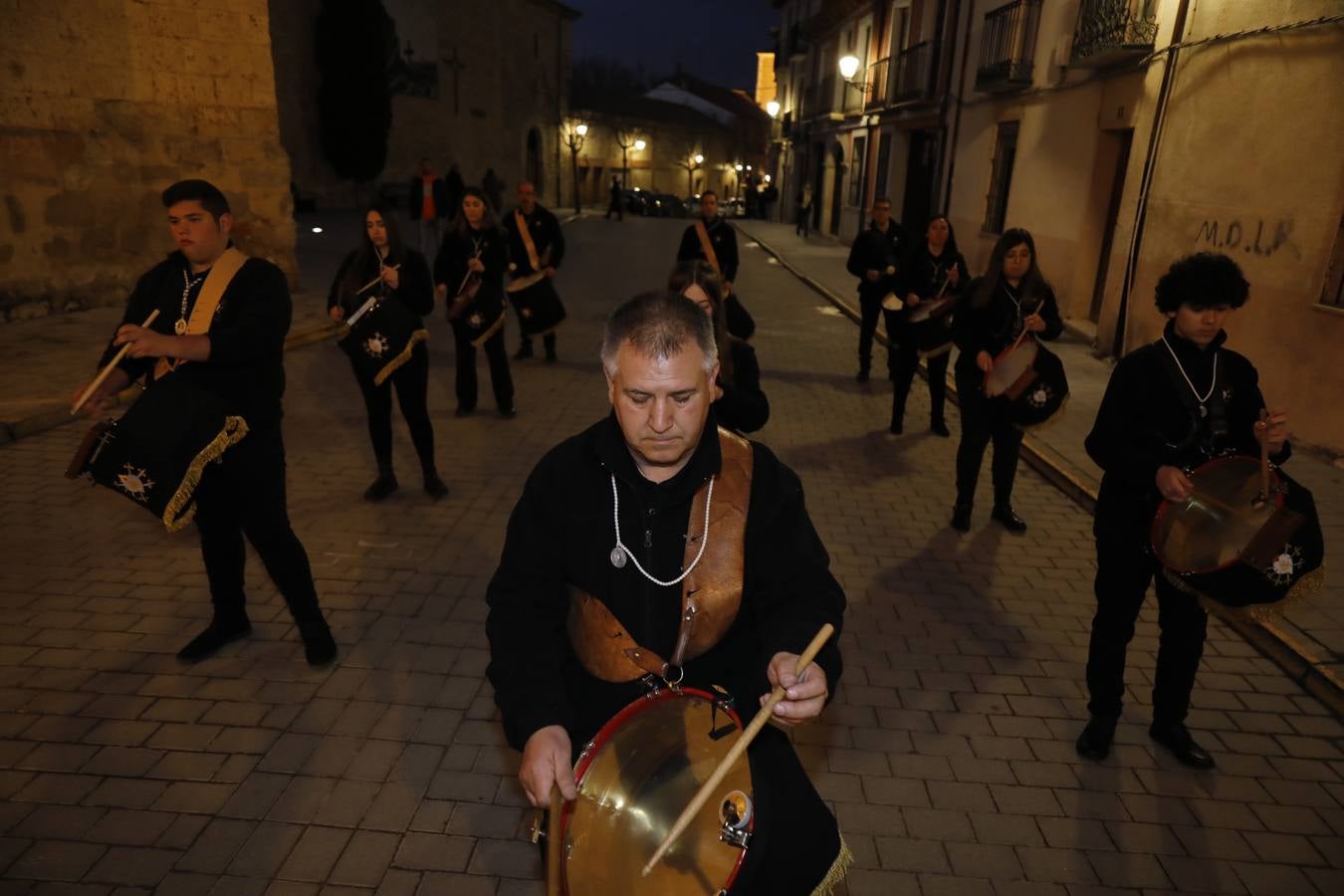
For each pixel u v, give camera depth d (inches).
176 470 123.6
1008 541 211.8
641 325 63.2
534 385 335.0
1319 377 264.8
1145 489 119.0
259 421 134.5
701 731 67.7
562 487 72.4
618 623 72.7
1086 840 116.1
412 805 117.0
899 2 820.0
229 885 103.3
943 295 275.9
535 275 356.8
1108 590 127.3
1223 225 308.5
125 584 172.1
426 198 610.9
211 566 145.8
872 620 171.9
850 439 287.1
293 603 143.7
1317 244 265.9
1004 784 126.3
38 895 100.8
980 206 604.7
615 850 61.9
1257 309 289.9
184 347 121.1
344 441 262.7
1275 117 284.0
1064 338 434.9
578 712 75.3
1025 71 520.1
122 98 416.2
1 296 383.6
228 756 125.0
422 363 213.3
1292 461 260.7
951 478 253.6
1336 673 149.6
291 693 140.1
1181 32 337.1
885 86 871.7
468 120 1374.3
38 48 383.9
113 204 421.7
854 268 356.5
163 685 140.6
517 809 117.0
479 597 172.7
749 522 72.8
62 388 286.2
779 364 396.8
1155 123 352.2
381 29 1066.1
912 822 118.2
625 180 2069.4
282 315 132.4
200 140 442.6
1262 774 130.5
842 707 143.6
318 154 1068.5
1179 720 133.2
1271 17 286.8
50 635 153.5
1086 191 447.2
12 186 382.3
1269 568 112.4
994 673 155.1
